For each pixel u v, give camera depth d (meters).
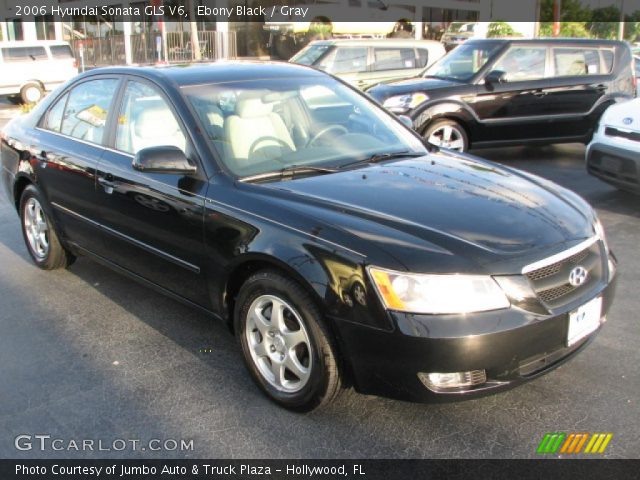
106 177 4.14
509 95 9.00
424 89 8.88
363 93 4.68
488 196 3.37
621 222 6.30
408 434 3.04
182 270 3.71
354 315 2.81
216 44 21.50
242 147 3.71
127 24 23.67
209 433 3.10
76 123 4.69
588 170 6.86
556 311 2.88
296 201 3.23
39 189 4.91
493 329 2.71
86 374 3.65
